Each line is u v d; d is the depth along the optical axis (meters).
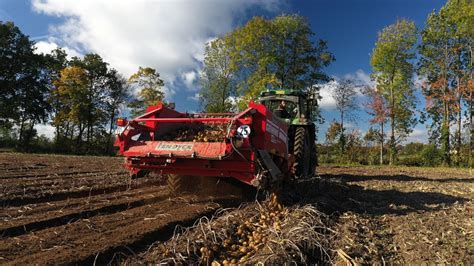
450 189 10.45
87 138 39.34
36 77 39.19
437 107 30.08
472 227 5.60
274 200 6.13
